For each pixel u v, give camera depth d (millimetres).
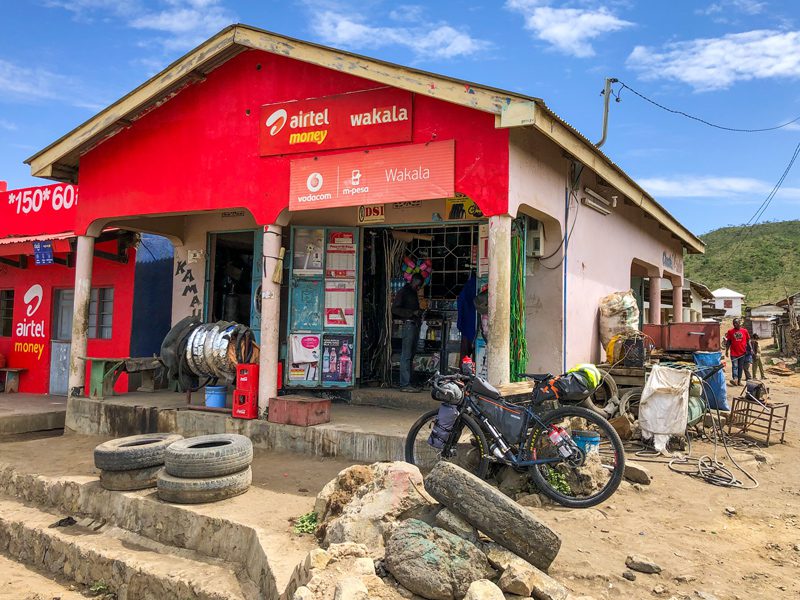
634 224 12023
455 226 9156
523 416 5375
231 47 7801
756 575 3996
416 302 9133
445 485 4020
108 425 8812
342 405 8883
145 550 5426
